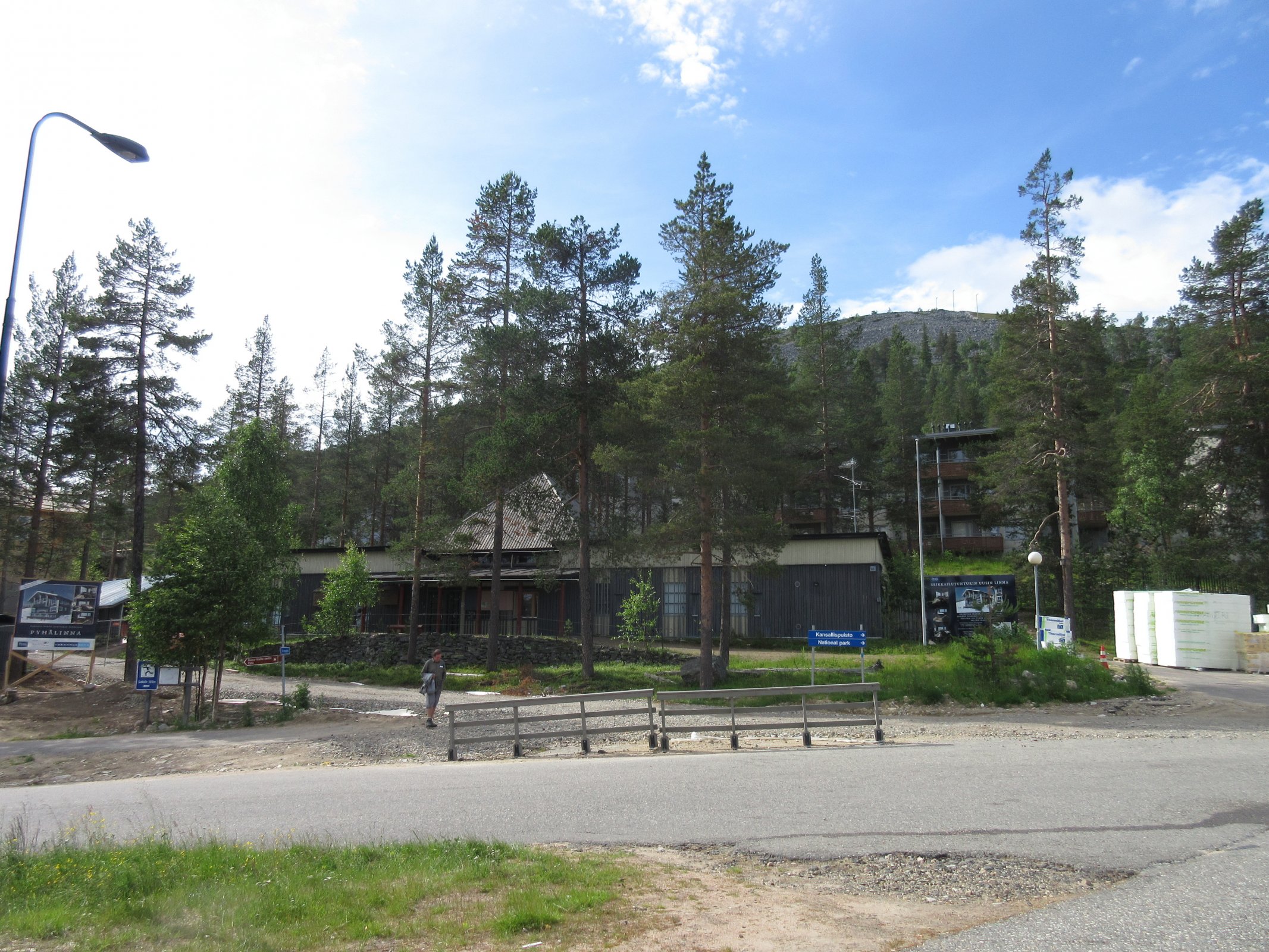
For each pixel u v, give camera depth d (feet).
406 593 142.31
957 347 492.95
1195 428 128.88
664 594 126.41
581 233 87.25
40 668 94.73
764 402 77.97
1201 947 16.01
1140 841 24.18
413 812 31.83
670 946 16.56
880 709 64.80
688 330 77.10
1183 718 57.41
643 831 27.48
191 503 80.69
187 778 47.21
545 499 88.02
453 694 82.99
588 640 85.87
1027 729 52.95
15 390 142.61
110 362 102.53
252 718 71.10
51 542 159.84
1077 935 16.96
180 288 105.60
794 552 122.31
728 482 76.69
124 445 102.37
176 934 17.39
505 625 133.39
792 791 32.96
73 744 62.85
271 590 78.89
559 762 44.75
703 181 84.07
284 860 23.13
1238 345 127.03
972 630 113.91
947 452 203.72
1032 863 22.54
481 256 108.17
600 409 86.38
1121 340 260.01
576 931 17.43
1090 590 140.36
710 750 47.50
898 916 18.60
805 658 96.43
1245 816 26.81
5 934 17.66
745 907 19.20
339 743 56.44
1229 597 85.61
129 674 97.71
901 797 31.14
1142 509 135.54
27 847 26.58
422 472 108.37
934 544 201.57
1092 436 123.54
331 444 200.34
